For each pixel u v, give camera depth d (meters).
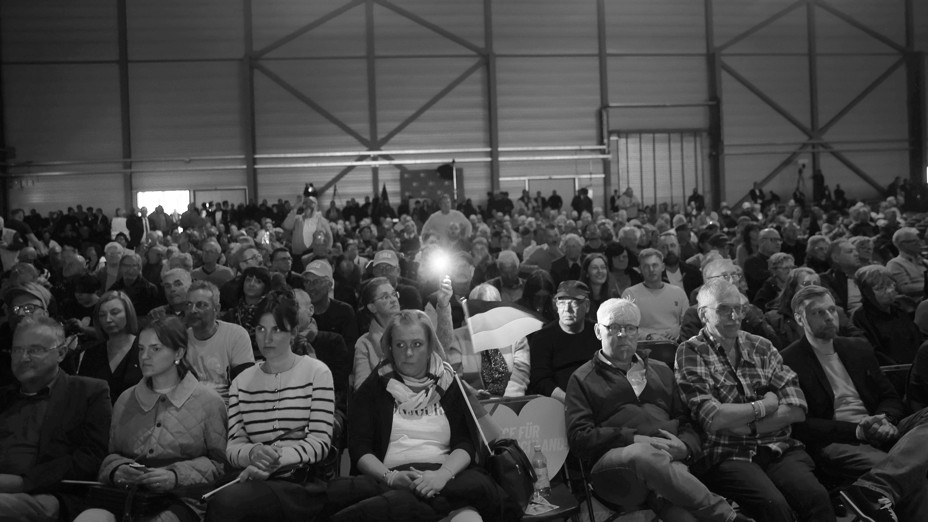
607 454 4.64
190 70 23.80
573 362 5.75
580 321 5.80
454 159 24.78
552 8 25.23
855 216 14.37
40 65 23.14
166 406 4.48
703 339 5.12
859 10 26.53
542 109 25.30
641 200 25.89
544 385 5.64
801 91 26.36
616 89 25.59
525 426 5.00
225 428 4.55
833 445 4.99
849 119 26.59
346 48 24.41
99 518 4.18
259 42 24.09
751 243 10.58
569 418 4.87
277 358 4.53
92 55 23.34
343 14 24.38
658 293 7.59
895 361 6.33
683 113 26.00
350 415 4.64
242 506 4.09
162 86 23.69
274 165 24.20
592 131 25.56
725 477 4.75
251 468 4.18
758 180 26.27
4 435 4.46
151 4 23.55
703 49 25.97
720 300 4.99
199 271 9.22
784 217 19.84
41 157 23.23
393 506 4.22
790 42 26.28
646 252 7.55
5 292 6.14
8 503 4.20
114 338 5.62
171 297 6.62
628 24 25.61
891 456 4.68
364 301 5.93
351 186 24.58
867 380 5.21
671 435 4.71
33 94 23.14
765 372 5.03
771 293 7.70
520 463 4.51
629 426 4.79
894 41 26.72
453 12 24.83
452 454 4.46
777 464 4.82
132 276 8.31
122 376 5.52
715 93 25.91
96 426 4.50
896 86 26.80
